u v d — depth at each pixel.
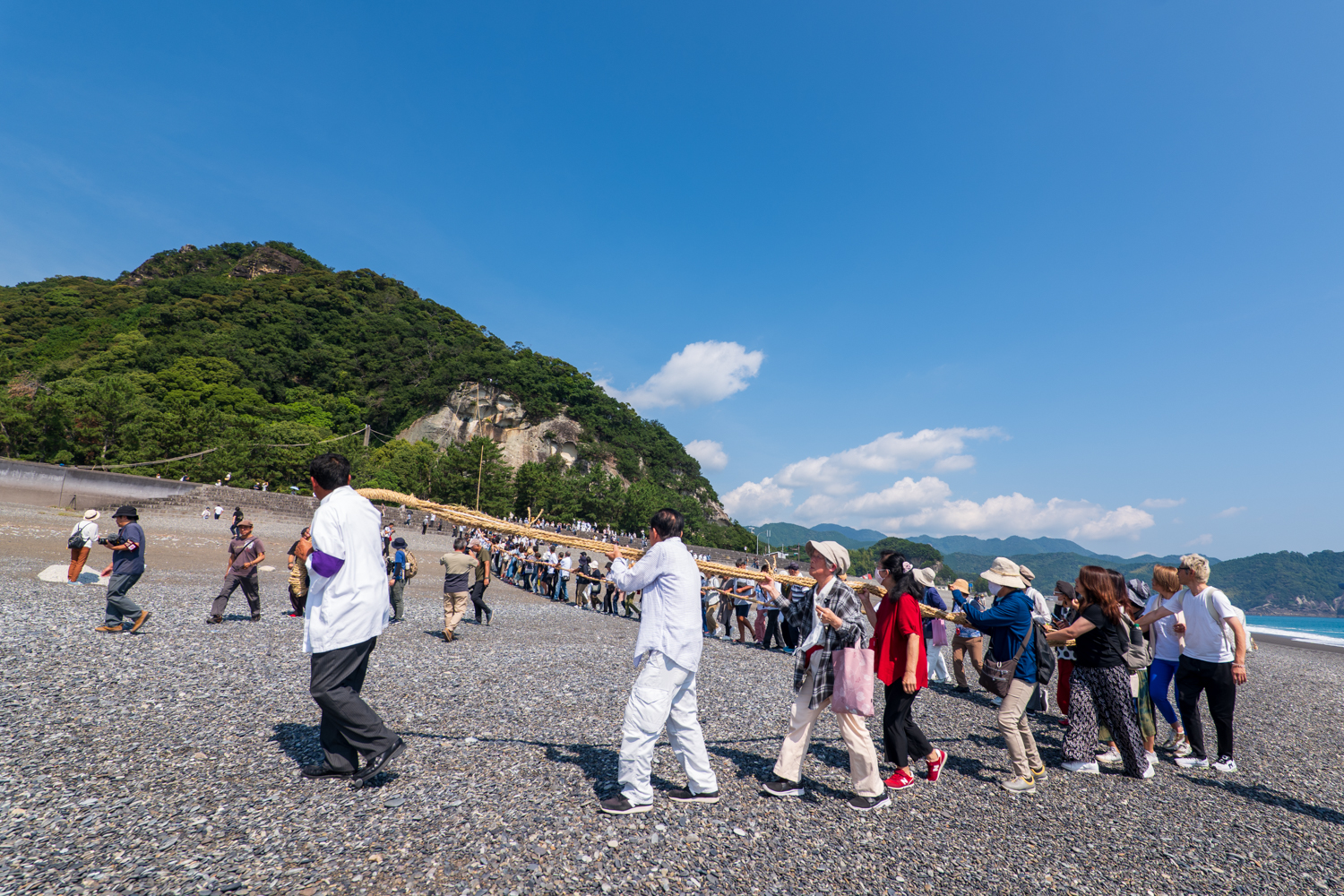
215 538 28.52
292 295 138.50
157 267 167.25
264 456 59.88
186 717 5.14
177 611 10.55
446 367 118.38
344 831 3.35
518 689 7.18
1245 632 5.71
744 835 3.68
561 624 14.43
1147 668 6.51
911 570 4.83
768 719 6.71
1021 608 4.98
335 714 3.84
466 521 4.80
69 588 11.78
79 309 121.50
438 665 8.29
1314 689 12.62
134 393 74.06
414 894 2.77
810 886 3.14
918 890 3.21
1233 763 5.80
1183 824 4.44
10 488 36.44
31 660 6.41
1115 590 5.41
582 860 3.20
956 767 5.37
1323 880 3.70
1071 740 5.54
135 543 8.34
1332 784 5.75
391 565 12.53
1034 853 3.77
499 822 3.57
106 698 5.44
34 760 3.98
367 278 166.50
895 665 4.68
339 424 106.00
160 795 3.65
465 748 4.88
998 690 5.07
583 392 139.62
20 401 57.94
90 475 39.19
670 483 136.88
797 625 4.56
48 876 2.71
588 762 4.76
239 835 3.23
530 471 80.75
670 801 4.07
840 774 4.98
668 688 3.95
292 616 11.30
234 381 97.44
